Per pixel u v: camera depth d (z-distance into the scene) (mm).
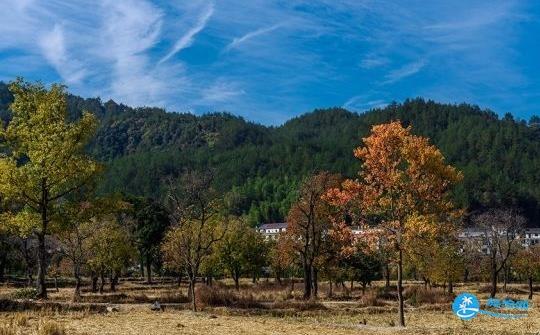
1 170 34344
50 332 19234
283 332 23109
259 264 73250
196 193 43188
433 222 25422
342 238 29375
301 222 55906
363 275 65062
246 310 36469
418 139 26188
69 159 35938
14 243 69500
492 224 74625
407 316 36688
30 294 39062
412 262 59562
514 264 74000
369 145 26859
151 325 23969
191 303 39094
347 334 23062
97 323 24125
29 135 35094
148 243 85750
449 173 26016
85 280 84812
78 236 47062
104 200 38344
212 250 67125
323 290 68688
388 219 26719
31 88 35969
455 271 61688
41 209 36562
